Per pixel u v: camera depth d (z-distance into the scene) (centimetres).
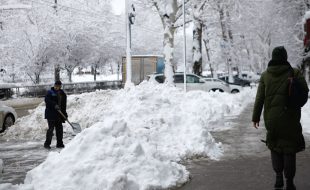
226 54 4147
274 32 3688
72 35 4472
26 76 4409
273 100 561
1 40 3862
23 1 3931
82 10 4844
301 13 3050
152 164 653
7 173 795
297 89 549
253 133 1188
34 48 4066
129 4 2073
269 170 741
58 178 609
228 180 677
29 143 1167
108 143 664
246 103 2366
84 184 591
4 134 1313
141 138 815
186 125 998
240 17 3828
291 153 554
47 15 4203
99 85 4691
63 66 4681
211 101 1777
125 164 635
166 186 627
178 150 865
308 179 673
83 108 1454
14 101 3072
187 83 2848
